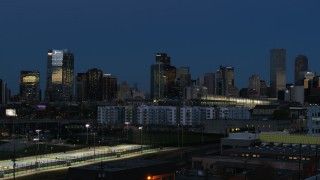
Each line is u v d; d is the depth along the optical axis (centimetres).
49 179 16350
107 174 11550
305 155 17175
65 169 18362
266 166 15125
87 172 11875
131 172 12062
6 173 17462
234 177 14475
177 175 15762
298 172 14825
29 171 18012
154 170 12875
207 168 16400
